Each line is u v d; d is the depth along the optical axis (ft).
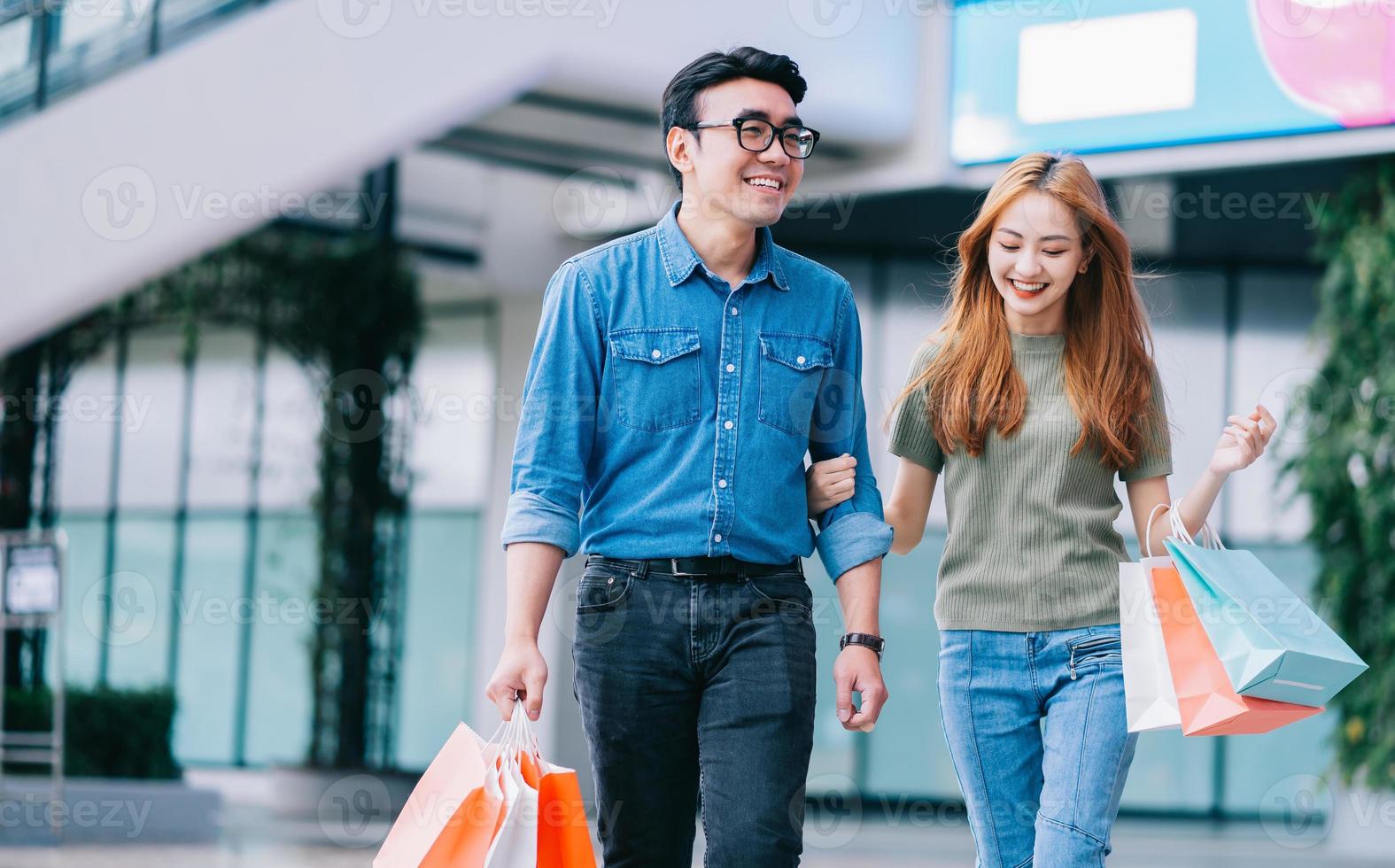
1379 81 26.25
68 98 34.19
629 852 9.92
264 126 32.58
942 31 30.63
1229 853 34.78
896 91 30.78
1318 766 43.50
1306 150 26.81
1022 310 11.18
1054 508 11.16
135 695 40.52
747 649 9.66
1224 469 10.82
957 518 11.49
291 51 32.30
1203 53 27.81
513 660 9.24
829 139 30.81
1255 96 27.27
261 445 48.85
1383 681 35.73
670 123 10.15
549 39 29.96
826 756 41.98
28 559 33.76
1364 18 26.40
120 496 51.98
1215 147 27.71
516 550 9.61
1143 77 28.43
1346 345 36.19
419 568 47.70
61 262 33.86
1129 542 38.45
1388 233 35.24
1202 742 44.04
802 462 10.28
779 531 9.95
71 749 38.75
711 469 9.82
